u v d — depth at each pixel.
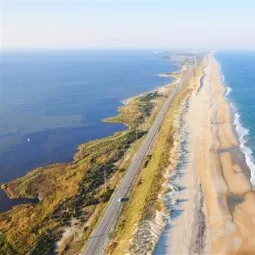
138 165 106.25
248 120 149.50
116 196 88.50
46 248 71.56
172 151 112.81
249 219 75.94
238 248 66.50
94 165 110.75
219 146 119.06
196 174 97.12
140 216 75.75
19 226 80.62
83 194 92.44
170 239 68.56
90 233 74.12
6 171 115.75
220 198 84.75
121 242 68.81
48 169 113.12
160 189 87.31
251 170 100.38
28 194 99.00
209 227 72.88
